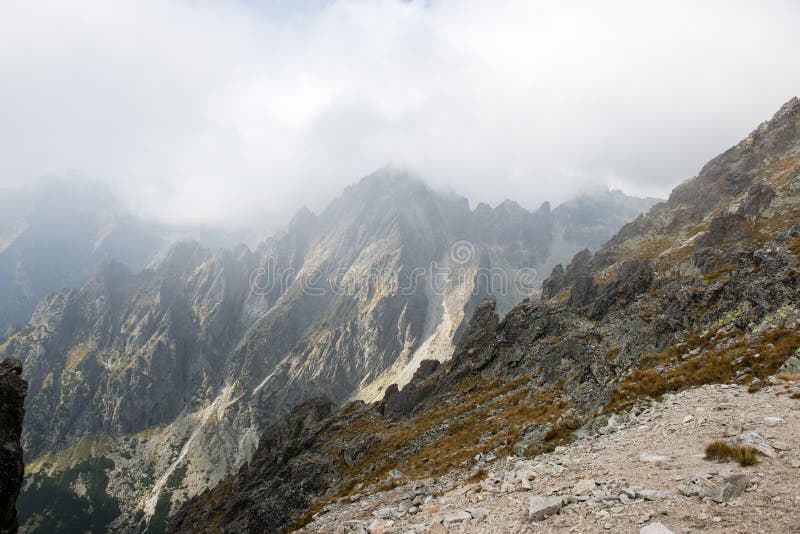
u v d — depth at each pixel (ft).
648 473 59.93
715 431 70.69
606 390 122.62
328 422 367.45
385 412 345.92
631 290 262.47
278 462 358.43
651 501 49.57
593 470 68.13
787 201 334.44
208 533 301.02
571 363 201.67
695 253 297.74
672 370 119.75
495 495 69.62
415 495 115.44
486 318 344.49
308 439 353.92
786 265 160.76
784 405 74.23
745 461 53.93
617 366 152.87
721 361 108.68
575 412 122.31
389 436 247.29
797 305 124.67
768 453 54.49
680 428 77.82
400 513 77.41
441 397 291.17
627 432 87.20
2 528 79.77
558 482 66.80
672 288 226.38
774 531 38.11
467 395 267.18
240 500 307.17
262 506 252.01
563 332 264.72
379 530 68.74
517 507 59.93
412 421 267.59
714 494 46.44
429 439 209.56
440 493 94.27
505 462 109.29
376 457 226.17
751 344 113.50
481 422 194.70
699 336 149.38
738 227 338.75
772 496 44.16
